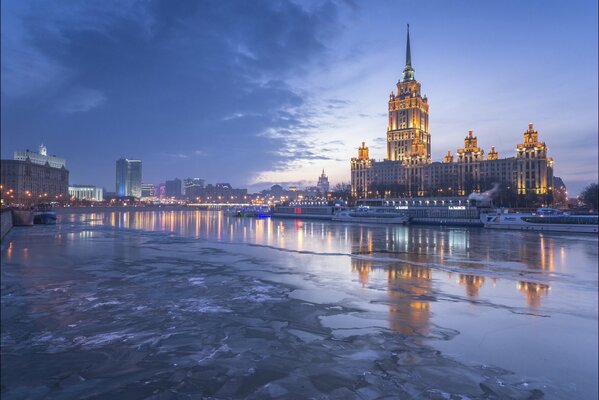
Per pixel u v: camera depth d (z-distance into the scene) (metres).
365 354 21.58
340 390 17.84
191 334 24.23
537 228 113.31
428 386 18.30
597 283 40.75
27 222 125.75
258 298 32.66
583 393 18.08
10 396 17.33
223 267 47.75
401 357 21.28
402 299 33.12
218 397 17.27
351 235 98.19
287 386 18.12
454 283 40.03
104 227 127.56
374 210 169.38
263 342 23.08
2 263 49.94
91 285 37.06
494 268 49.34
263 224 153.25
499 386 18.50
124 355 21.22
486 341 23.95
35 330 24.78
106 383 18.36
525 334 25.22
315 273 44.53
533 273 46.28
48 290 35.03
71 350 21.81
